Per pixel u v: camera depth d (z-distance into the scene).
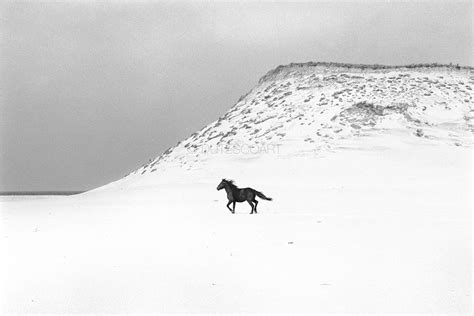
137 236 23.06
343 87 75.12
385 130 62.00
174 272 15.21
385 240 20.17
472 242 19.47
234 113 80.81
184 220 29.95
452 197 40.28
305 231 23.30
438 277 14.03
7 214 37.81
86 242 21.34
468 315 10.98
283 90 80.44
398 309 11.50
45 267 16.16
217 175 58.22
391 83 74.50
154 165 72.06
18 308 11.99
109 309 11.82
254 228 24.94
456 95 70.38
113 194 59.56
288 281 13.95
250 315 11.29
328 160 56.44
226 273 14.96
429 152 56.38
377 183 48.09
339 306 11.78
